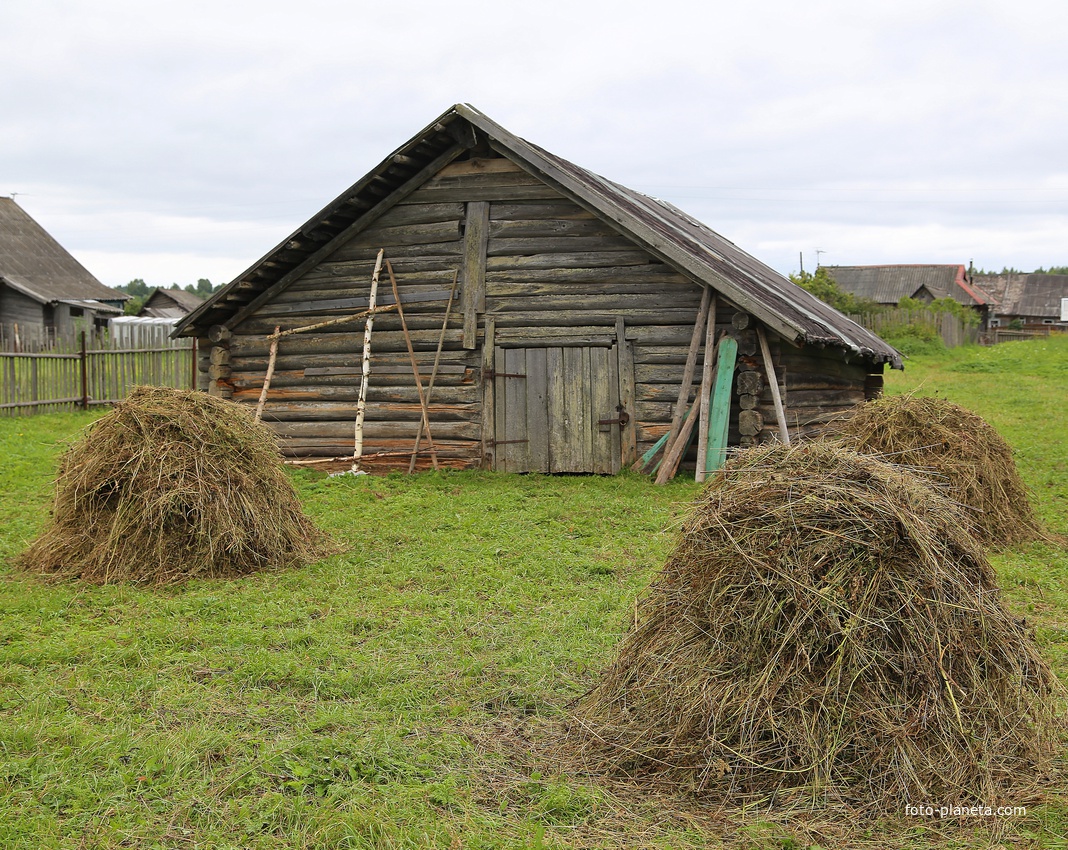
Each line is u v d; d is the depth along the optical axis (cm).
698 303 1377
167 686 590
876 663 446
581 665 618
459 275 1482
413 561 906
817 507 473
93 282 4447
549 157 1495
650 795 449
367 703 563
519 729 530
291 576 852
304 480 1405
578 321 1428
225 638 680
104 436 893
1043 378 3155
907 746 435
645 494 1248
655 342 1398
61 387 2275
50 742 504
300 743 492
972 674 457
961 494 973
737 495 499
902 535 465
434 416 1497
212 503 865
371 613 742
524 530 1045
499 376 1465
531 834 412
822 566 462
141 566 848
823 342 1277
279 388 1589
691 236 1653
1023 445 1756
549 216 1441
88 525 875
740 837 409
